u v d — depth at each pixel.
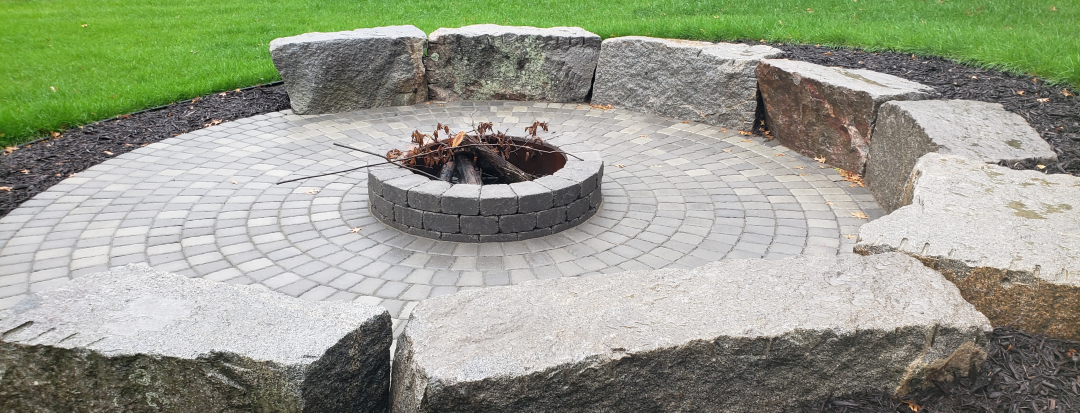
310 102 8.86
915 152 5.70
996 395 3.20
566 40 9.44
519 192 5.39
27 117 8.05
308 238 5.47
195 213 5.91
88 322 2.96
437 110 9.31
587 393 2.92
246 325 2.95
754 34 10.87
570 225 5.69
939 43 9.08
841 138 6.95
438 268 5.01
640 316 3.15
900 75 8.09
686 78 8.62
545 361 2.84
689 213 5.98
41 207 5.99
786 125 7.70
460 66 9.62
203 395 2.84
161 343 2.81
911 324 3.09
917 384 3.23
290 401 2.76
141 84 9.82
